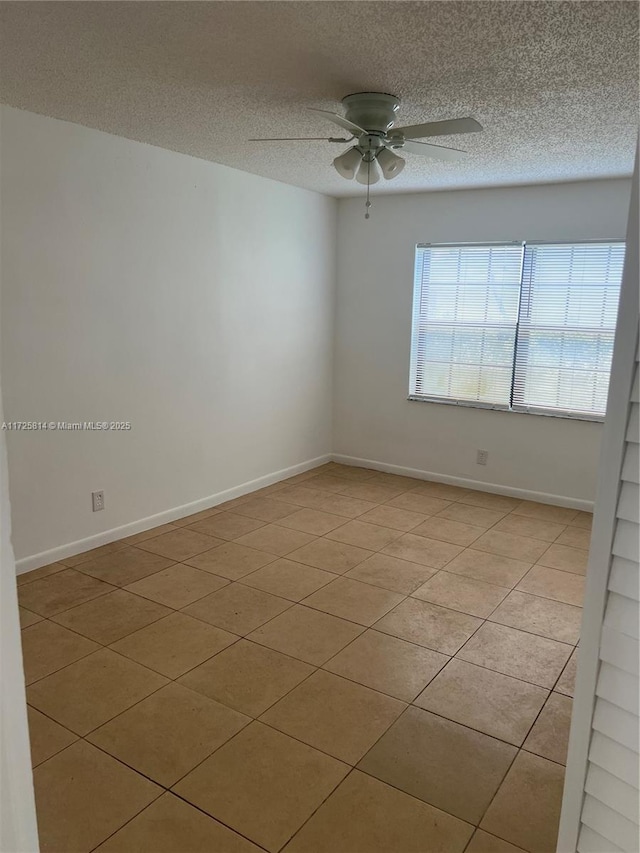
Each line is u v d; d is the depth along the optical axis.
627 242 0.92
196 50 2.24
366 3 1.86
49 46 2.21
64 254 3.30
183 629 2.86
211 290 4.26
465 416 5.10
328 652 2.70
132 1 1.87
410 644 2.78
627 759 1.04
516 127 3.05
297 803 1.89
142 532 4.02
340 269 5.49
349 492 4.99
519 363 4.82
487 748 2.15
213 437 4.48
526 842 1.77
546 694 2.45
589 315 4.49
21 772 0.73
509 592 3.31
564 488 4.75
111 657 2.63
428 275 5.11
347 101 2.70
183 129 3.30
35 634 2.79
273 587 3.30
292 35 2.10
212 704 2.34
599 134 3.14
